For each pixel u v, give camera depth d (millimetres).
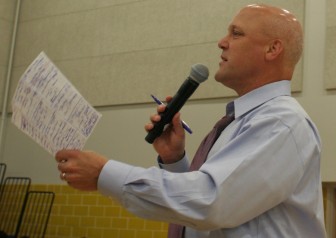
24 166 4684
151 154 4055
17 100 1310
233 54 1493
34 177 4602
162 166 1640
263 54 1474
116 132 4270
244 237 1249
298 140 1256
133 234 3975
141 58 4316
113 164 1244
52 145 1319
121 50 4441
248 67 1478
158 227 3881
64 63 4723
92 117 1375
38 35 4941
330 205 3332
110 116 4344
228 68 1498
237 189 1177
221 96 3793
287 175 1220
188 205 1176
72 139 1341
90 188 1271
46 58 1327
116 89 4371
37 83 1314
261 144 1228
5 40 5035
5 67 4992
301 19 3584
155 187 1187
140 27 4391
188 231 1380
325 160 3303
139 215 1232
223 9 4008
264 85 1464
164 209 1193
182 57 4113
